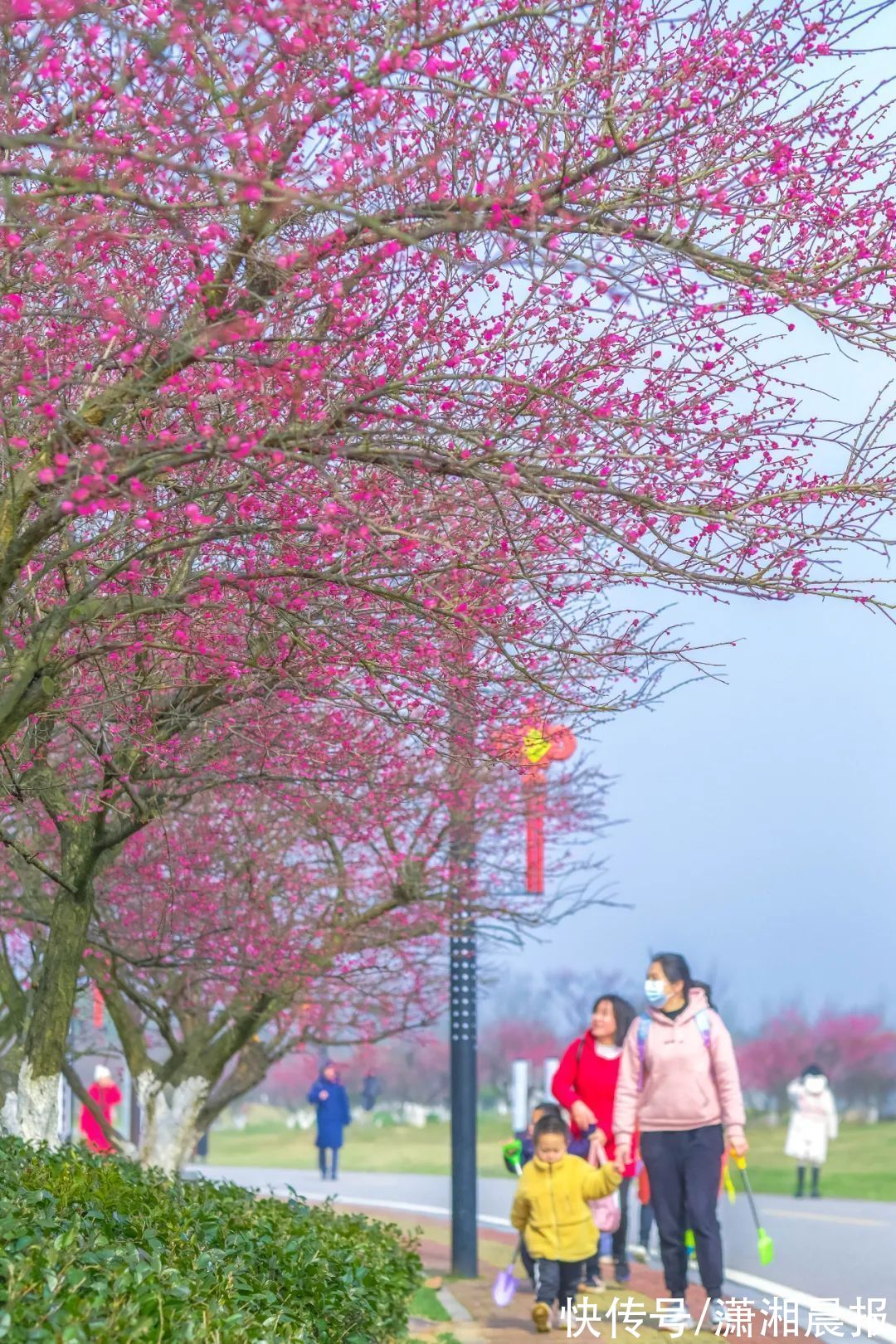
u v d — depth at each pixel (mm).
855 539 10227
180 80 8859
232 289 9312
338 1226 16984
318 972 19766
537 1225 16312
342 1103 47375
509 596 12531
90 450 8938
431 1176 49375
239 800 18609
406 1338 15008
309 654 11750
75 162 9453
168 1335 8555
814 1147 35625
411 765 19547
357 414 10156
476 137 10047
